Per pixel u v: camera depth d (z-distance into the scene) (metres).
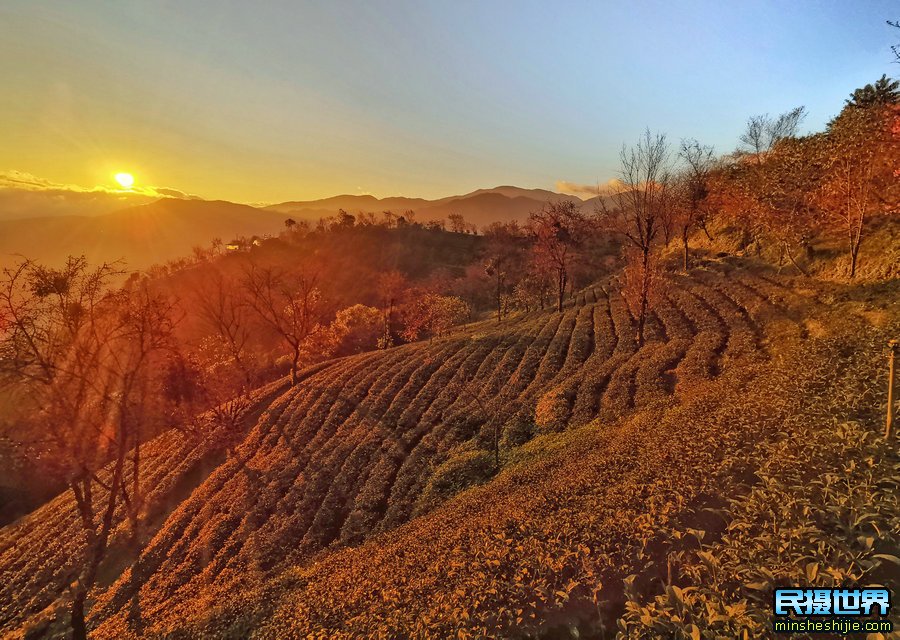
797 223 44.31
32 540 34.56
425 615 11.05
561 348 47.25
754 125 73.19
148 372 27.12
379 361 57.69
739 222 58.84
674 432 17.80
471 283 122.31
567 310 65.50
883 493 9.07
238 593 22.38
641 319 40.78
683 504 11.07
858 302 28.36
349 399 46.22
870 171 32.91
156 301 24.75
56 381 20.19
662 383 30.86
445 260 157.00
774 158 55.72
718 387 22.52
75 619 21.52
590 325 52.81
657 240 77.06
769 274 44.97
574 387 35.56
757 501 9.91
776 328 32.19
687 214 60.34
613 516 12.40
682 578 8.93
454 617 10.12
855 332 22.38
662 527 10.44
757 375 21.95
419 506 27.03
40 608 27.41
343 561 21.17
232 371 61.66
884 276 30.00
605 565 10.00
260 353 84.75
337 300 130.25
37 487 43.50
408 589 13.50
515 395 39.06
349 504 29.83
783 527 8.70
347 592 15.76
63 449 20.64
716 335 35.84
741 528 9.21
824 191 39.09
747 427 14.76
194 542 29.61
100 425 22.42
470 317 101.50
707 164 68.75
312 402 47.47
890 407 11.25
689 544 9.91
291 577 21.31
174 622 20.80
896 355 16.11
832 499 9.07
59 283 20.56
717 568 8.09
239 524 30.48
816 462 10.97
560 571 10.57
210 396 48.16
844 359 18.88
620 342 43.19
